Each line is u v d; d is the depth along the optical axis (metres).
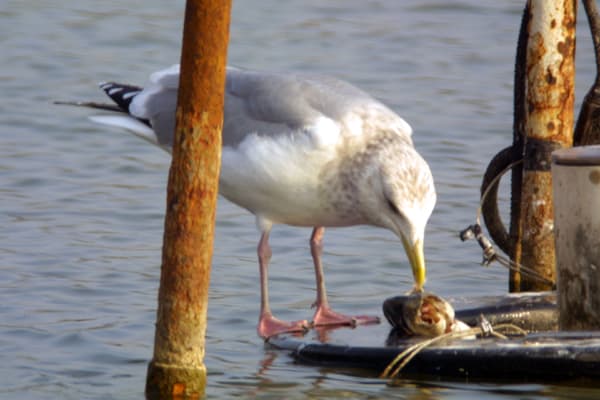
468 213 16.83
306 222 12.52
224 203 17.34
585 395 10.14
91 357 11.24
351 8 29.33
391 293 13.77
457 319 12.22
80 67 24.05
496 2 29.67
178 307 9.59
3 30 26.41
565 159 11.00
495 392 10.27
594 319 10.98
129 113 13.60
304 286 13.97
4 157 18.98
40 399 9.99
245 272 14.42
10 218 16.16
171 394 9.73
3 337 11.76
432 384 10.55
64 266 14.27
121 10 28.59
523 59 13.29
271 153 11.87
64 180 18.00
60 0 29.20
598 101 12.91
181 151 9.34
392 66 24.83
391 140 11.88
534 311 12.39
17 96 22.17
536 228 13.12
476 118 21.58
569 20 12.84
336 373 10.91
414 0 29.95
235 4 29.33
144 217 16.48
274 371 10.95
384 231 16.28
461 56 25.73
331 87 12.38
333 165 11.84
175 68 13.67
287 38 26.48
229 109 12.51
